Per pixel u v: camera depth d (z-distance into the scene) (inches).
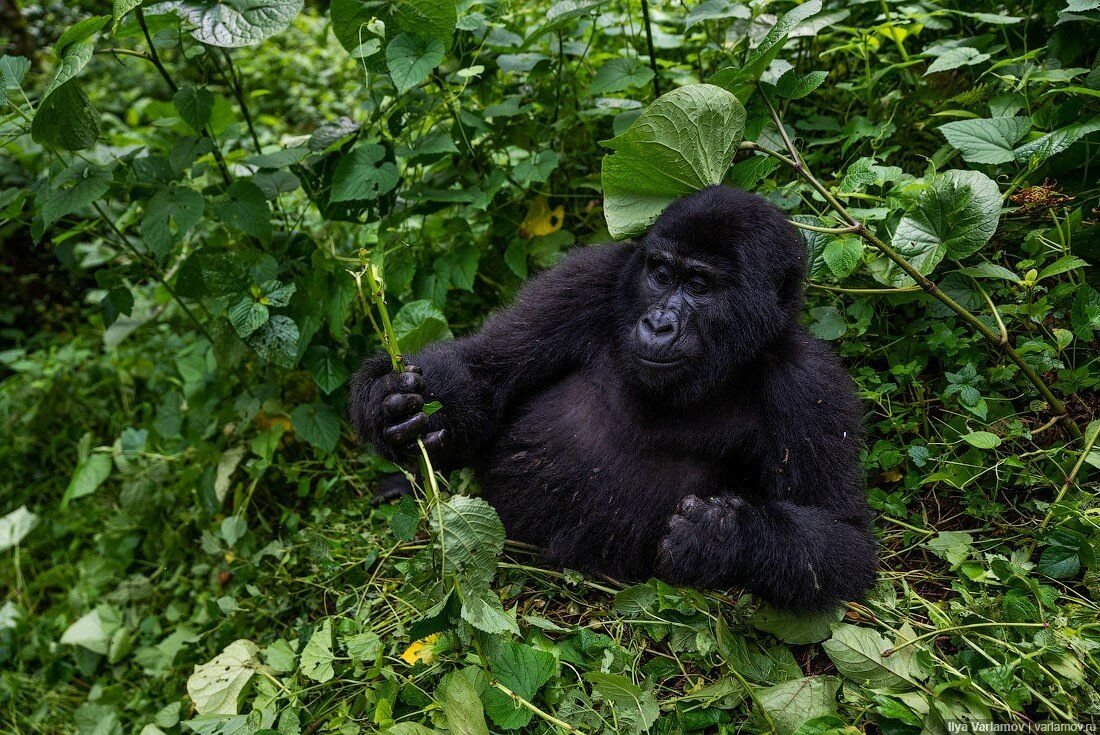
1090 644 112.7
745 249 129.1
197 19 149.3
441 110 184.9
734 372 134.4
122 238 190.7
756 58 139.6
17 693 209.6
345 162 172.9
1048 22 180.2
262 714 127.6
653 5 209.6
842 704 114.5
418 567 125.4
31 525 236.4
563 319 149.6
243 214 172.4
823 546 122.5
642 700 114.4
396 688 122.6
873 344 167.5
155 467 212.7
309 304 178.7
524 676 116.0
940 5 197.8
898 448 154.3
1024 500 143.2
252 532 186.1
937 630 117.3
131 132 240.8
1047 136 148.3
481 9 188.9
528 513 146.6
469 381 147.0
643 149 134.1
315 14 377.4
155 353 255.0
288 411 196.1
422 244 199.6
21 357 279.1
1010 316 154.8
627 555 140.5
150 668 188.9
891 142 184.4
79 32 147.0
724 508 121.3
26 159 251.8
